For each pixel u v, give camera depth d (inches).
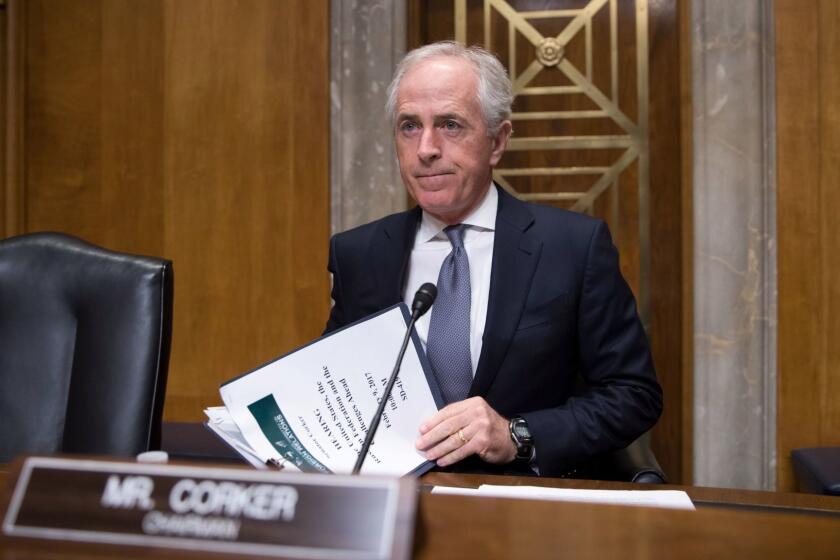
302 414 57.4
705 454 120.7
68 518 30.9
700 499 50.6
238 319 132.6
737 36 120.0
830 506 49.4
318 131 130.3
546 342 71.9
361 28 129.4
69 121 137.6
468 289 72.6
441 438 57.4
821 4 117.8
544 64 136.4
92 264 67.6
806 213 118.6
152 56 134.8
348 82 129.7
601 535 33.4
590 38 135.3
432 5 138.6
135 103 135.5
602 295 73.6
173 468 31.2
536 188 137.3
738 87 120.0
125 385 63.8
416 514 32.4
